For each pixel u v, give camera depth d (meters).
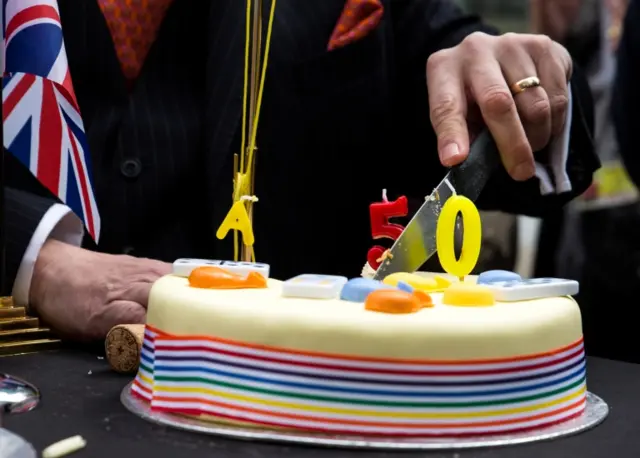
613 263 1.91
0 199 1.14
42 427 0.93
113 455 0.85
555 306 1.00
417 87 1.66
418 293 0.96
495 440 0.90
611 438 0.93
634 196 1.94
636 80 1.74
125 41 1.48
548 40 1.34
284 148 1.55
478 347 0.90
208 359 0.94
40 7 1.11
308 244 1.60
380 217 1.19
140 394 1.03
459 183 1.20
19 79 1.17
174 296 0.99
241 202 1.16
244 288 1.03
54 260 1.27
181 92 1.54
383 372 0.89
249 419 0.91
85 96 1.50
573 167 1.46
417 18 1.66
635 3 1.72
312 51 1.57
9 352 1.22
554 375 0.96
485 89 1.25
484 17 2.28
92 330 1.22
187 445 0.88
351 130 1.59
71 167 1.17
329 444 0.87
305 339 0.90
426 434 0.89
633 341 1.89
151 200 1.49
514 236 1.93
